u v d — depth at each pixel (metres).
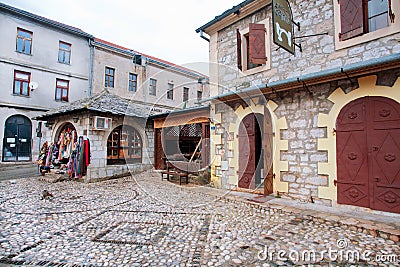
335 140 4.13
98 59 13.78
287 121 4.79
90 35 13.52
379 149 3.66
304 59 4.62
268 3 5.25
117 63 14.30
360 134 3.86
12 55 11.19
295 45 4.55
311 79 4.09
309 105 4.49
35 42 11.91
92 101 7.76
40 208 4.30
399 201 3.45
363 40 3.86
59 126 8.27
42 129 9.45
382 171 3.63
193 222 3.56
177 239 2.93
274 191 4.94
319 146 4.32
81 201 4.84
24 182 7.05
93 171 7.26
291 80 4.24
